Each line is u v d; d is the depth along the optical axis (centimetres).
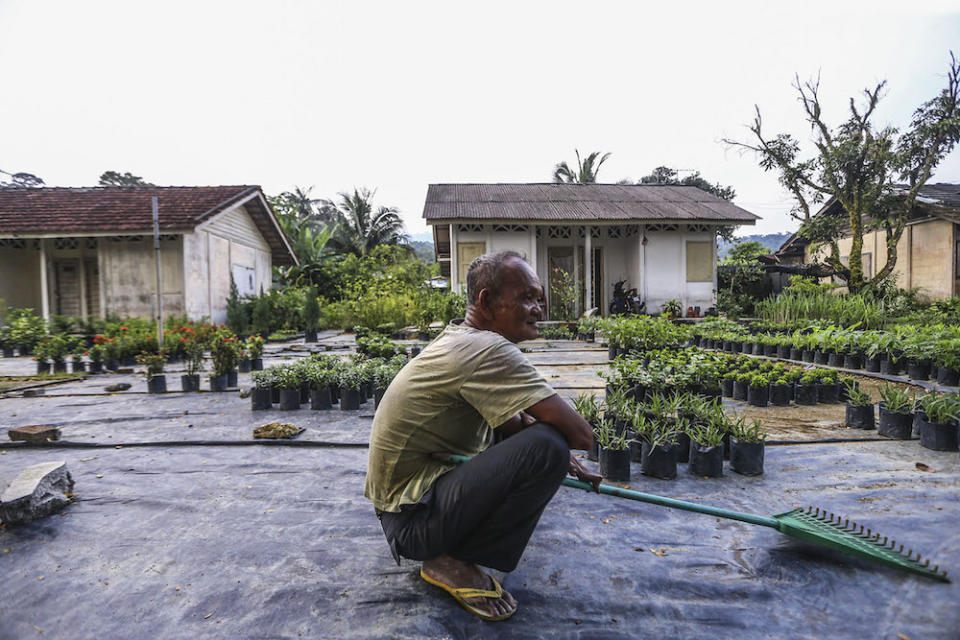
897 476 327
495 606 188
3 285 1557
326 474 340
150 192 1748
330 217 4644
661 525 261
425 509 188
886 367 730
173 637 179
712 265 1809
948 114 1561
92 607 196
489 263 196
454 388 182
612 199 1897
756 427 339
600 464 331
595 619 187
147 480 330
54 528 262
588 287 1733
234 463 362
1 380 770
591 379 717
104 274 1458
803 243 2483
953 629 179
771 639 175
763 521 226
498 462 175
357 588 206
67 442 406
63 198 1672
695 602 196
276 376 535
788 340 895
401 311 1645
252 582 212
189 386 666
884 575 213
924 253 1828
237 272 1734
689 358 549
